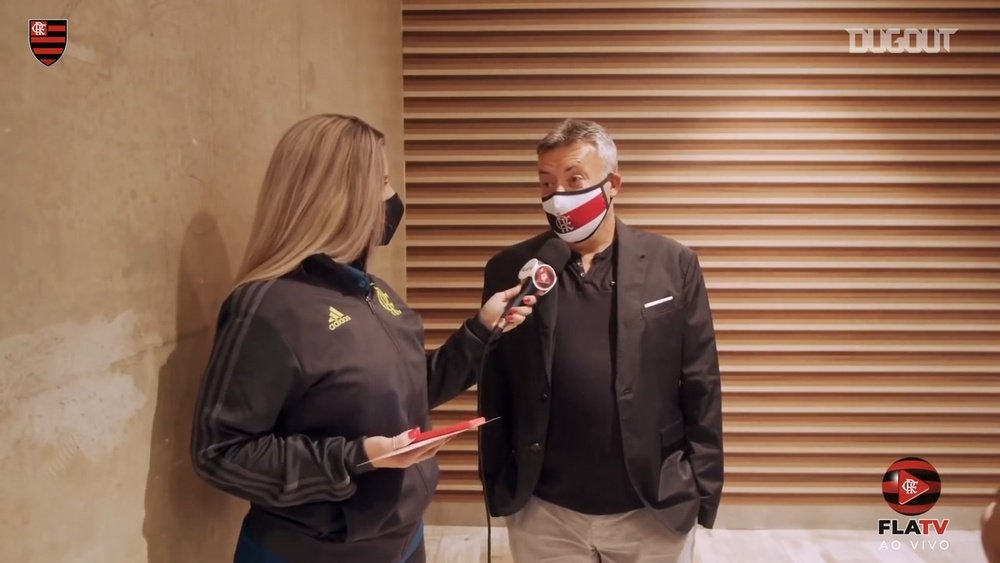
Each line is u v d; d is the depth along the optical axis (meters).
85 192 0.97
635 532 1.71
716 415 1.77
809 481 3.14
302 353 1.14
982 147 3.00
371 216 1.27
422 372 1.38
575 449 1.69
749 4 2.96
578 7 2.99
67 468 0.93
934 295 3.05
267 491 1.10
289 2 1.80
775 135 3.02
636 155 3.05
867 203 3.03
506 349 1.78
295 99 1.85
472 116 3.04
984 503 3.09
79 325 0.96
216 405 1.09
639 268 1.73
